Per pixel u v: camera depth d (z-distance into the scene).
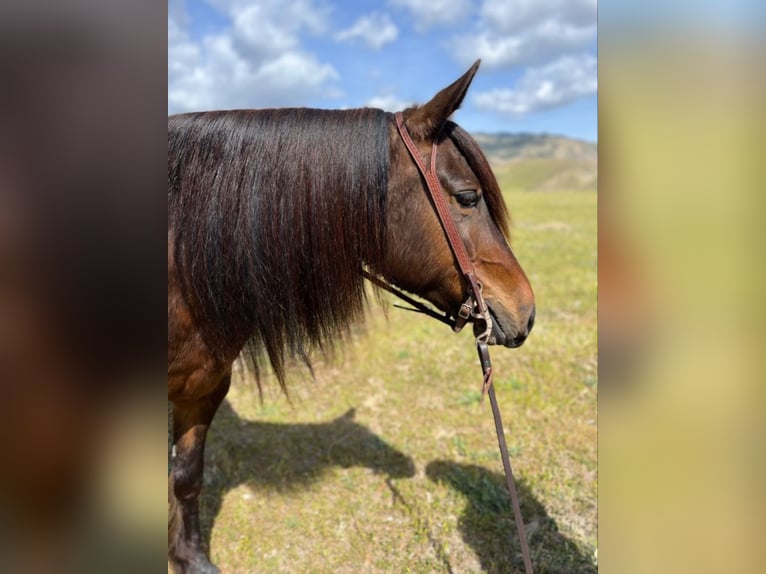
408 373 5.03
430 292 2.14
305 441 3.83
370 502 3.16
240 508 3.11
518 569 2.64
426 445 3.76
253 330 2.06
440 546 2.80
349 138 1.92
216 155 1.88
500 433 1.97
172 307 1.87
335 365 5.14
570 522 2.96
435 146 1.96
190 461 2.47
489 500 3.13
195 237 1.85
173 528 2.54
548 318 6.80
